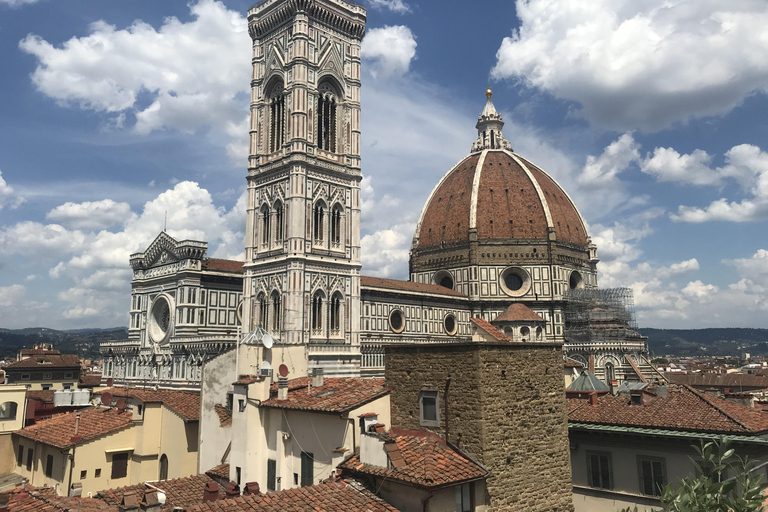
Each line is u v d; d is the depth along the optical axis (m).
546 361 35.34
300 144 108.44
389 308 136.00
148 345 120.50
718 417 41.12
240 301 119.25
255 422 41.41
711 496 14.70
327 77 116.19
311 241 108.06
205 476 45.84
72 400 75.44
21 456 60.38
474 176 177.50
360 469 31.95
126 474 54.91
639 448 42.81
